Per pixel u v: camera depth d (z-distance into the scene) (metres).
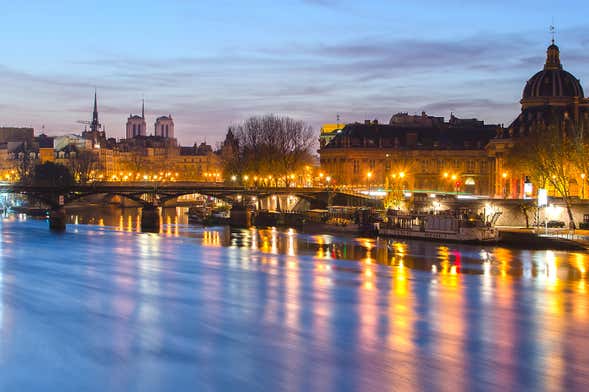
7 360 44.03
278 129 195.12
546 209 119.81
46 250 96.25
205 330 50.59
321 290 65.69
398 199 144.38
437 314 56.09
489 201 126.62
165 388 39.94
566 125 169.25
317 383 40.72
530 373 42.62
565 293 65.06
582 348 47.31
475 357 45.28
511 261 86.06
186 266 80.94
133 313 55.31
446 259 88.31
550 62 189.12
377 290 65.88
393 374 42.19
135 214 193.12
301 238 118.06
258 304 59.00
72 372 42.19
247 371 42.41
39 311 55.72
